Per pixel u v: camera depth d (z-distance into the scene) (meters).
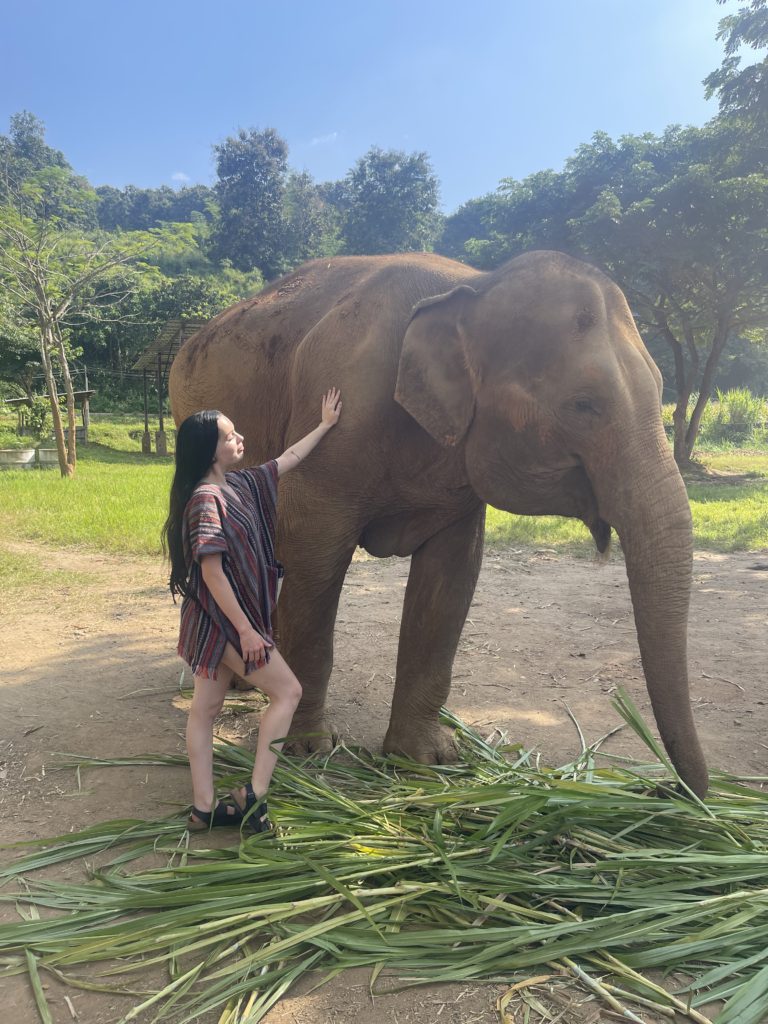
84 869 2.20
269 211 68.88
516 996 1.70
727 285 17.88
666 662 2.10
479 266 22.05
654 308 19.53
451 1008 1.67
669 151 18.23
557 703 3.84
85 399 25.59
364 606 5.80
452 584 3.03
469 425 2.51
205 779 2.36
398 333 2.69
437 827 2.17
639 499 2.14
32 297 17.52
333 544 2.82
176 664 4.27
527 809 2.15
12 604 5.61
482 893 2.02
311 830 2.26
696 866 2.08
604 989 1.70
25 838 2.39
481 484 2.56
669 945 1.80
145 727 3.35
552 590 6.40
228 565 2.20
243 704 3.69
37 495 11.59
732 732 3.48
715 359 19.44
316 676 3.00
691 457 21.98
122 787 2.76
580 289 2.31
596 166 18.70
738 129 15.85
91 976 1.76
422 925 1.94
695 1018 1.62
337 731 3.33
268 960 1.77
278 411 3.27
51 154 77.31
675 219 16.52
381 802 2.47
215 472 2.30
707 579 6.83
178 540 2.25
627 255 17.22
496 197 21.97
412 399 2.47
